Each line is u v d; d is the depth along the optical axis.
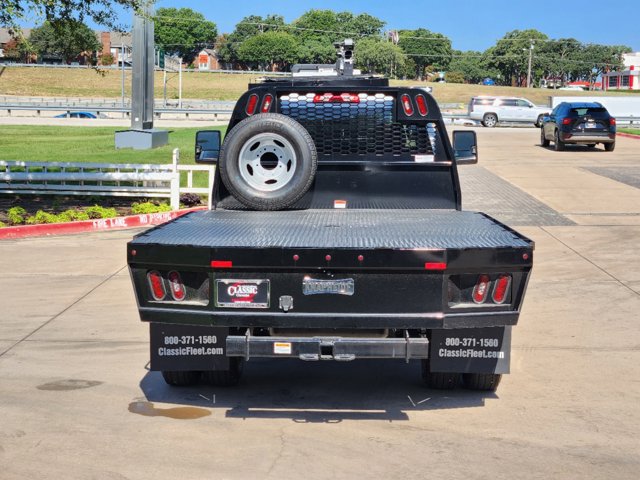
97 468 4.80
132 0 15.53
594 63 196.88
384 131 7.04
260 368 7.00
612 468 4.83
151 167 16.33
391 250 5.16
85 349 7.46
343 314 5.27
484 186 19.75
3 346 7.53
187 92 113.94
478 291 5.30
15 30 14.56
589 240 13.19
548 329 8.19
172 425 5.55
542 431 5.46
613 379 6.64
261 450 5.10
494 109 50.16
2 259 11.62
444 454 5.04
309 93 7.02
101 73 16.33
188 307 5.38
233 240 5.48
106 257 11.83
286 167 6.68
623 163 25.16
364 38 182.62
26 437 5.30
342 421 5.66
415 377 6.74
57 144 27.77
